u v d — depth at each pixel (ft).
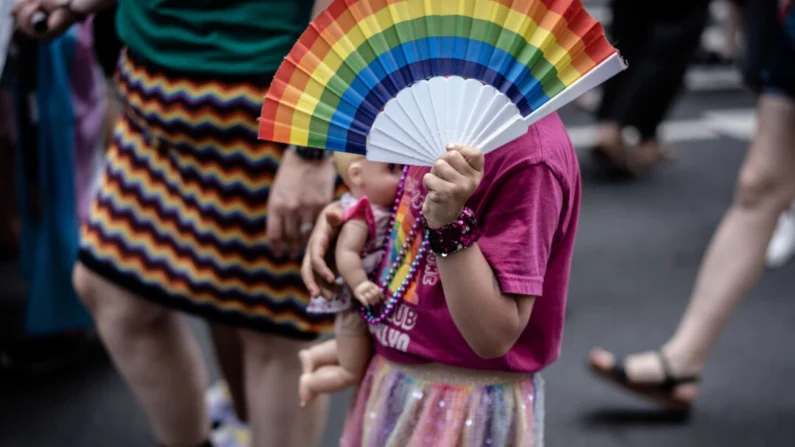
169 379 10.71
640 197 25.23
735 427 14.48
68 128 14.24
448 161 6.10
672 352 14.38
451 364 7.25
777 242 20.98
